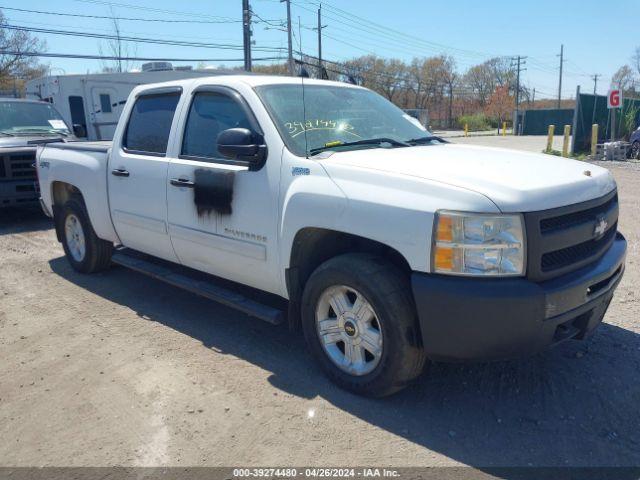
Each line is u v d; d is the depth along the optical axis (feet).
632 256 21.61
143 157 15.89
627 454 9.84
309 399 11.62
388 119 15.24
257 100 13.17
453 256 9.80
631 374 12.46
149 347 14.21
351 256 11.37
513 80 259.60
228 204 13.30
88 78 56.65
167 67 58.95
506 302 9.57
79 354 13.91
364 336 11.32
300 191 11.73
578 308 10.49
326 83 15.34
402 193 10.42
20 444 10.39
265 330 15.14
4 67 144.87
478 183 10.09
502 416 10.96
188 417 11.09
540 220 9.88
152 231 15.83
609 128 73.36
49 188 20.47
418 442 10.19
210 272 14.87
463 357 10.13
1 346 14.47
